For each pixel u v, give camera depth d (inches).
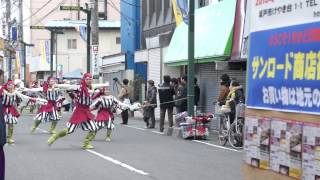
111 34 2288.4
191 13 690.8
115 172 416.5
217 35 767.7
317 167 158.9
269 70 184.9
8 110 616.7
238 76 763.4
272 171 182.4
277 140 179.5
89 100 568.7
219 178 389.4
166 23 1107.9
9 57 2055.9
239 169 429.4
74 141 646.5
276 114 180.2
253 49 197.2
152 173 411.2
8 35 2026.3
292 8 172.4
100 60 1624.0
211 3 868.6
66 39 2343.8
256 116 193.3
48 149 567.2
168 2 1100.5
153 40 1114.7
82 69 2198.6
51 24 2310.5
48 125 898.1
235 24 723.4
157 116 1036.5
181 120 727.1
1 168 289.1
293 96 171.0
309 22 163.6
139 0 1317.7
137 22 1320.1
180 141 649.0
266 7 188.1
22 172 420.2
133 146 593.3
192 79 696.4
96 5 1135.0
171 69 1006.4
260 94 190.7
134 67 1299.2
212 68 829.2
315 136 159.9
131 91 1139.3
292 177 171.0
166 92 773.9
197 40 834.2
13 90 623.2
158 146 593.3
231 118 597.9
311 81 162.2
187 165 450.9
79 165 453.1
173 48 928.3
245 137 202.2
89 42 1263.5
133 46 1326.3
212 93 829.2
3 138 285.1
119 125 917.8
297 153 168.4
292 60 171.6
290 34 173.0
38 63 2377.0
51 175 405.1
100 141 648.4
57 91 748.0
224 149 564.1
